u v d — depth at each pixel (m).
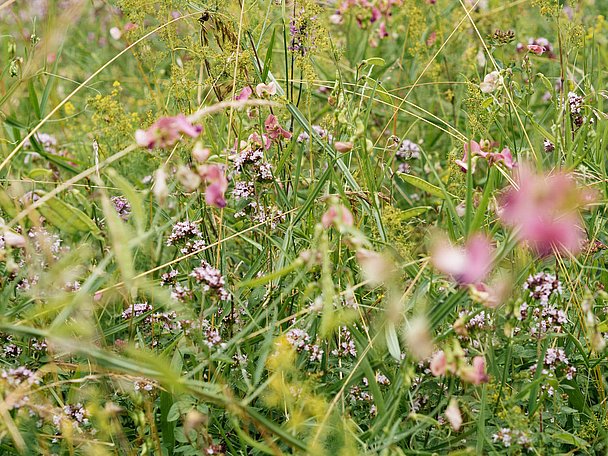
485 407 0.37
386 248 0.40
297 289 0.45
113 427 0.38
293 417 0.34
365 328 0.38
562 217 0.34
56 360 0.40
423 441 0.39
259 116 0.47
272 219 0.45
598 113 0.49
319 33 0.50
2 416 0.34
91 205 0.46
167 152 0.50
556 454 0.37
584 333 0.43
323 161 0.49
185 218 0.49
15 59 0.49
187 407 0.37
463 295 0.33
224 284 0.39
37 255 0.40
